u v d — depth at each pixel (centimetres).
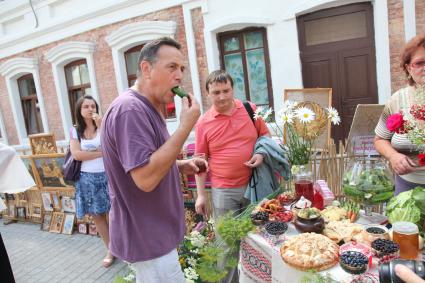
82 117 333
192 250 235
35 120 834
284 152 238
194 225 312
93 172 326
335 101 504
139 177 126
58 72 725
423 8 427
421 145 138
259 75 541
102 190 328
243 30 532
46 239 429
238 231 170
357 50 478
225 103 235
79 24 668
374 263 125
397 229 127
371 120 291
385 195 155
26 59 753
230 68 561
